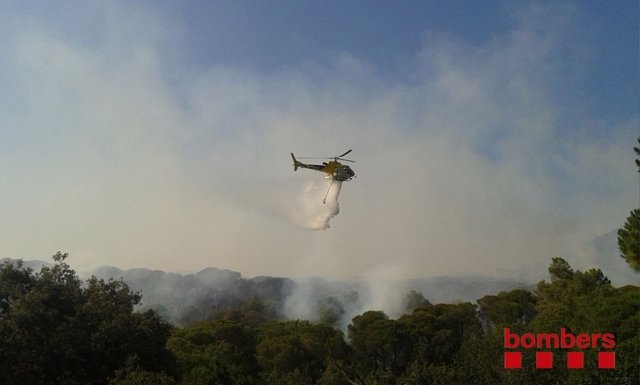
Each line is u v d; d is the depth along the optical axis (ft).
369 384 69.77
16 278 76.43
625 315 81.97
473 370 62.44
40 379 65.41
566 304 124.98
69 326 70.08
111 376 72.49
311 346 159.12
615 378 50.83
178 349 130.41
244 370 146.72
